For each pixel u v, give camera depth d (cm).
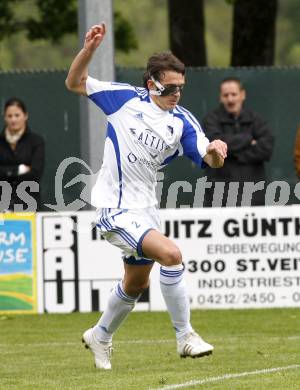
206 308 4181
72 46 14650
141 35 14875
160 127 2755
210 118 4375
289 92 4978
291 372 2797
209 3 15688
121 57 14138
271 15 6047
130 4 15100
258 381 2645
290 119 4981
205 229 4169
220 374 2777
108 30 4269
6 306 4206
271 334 3600
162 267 2723
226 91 4350
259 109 4991
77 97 4941
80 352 3288
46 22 6838
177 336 2766
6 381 2731
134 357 3142
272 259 4172
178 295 2719
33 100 4953
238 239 4169
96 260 4181
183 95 4953
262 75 4984
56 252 4194
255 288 4175
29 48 14400
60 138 4944
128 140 2756
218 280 4178
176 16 6181
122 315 2856
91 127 4294
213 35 15362
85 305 4200
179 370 2870
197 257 4172
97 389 2559
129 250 2733
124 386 2589
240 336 3559
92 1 4244
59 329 3809
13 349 3369
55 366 3005
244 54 6066
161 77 2728
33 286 4203
